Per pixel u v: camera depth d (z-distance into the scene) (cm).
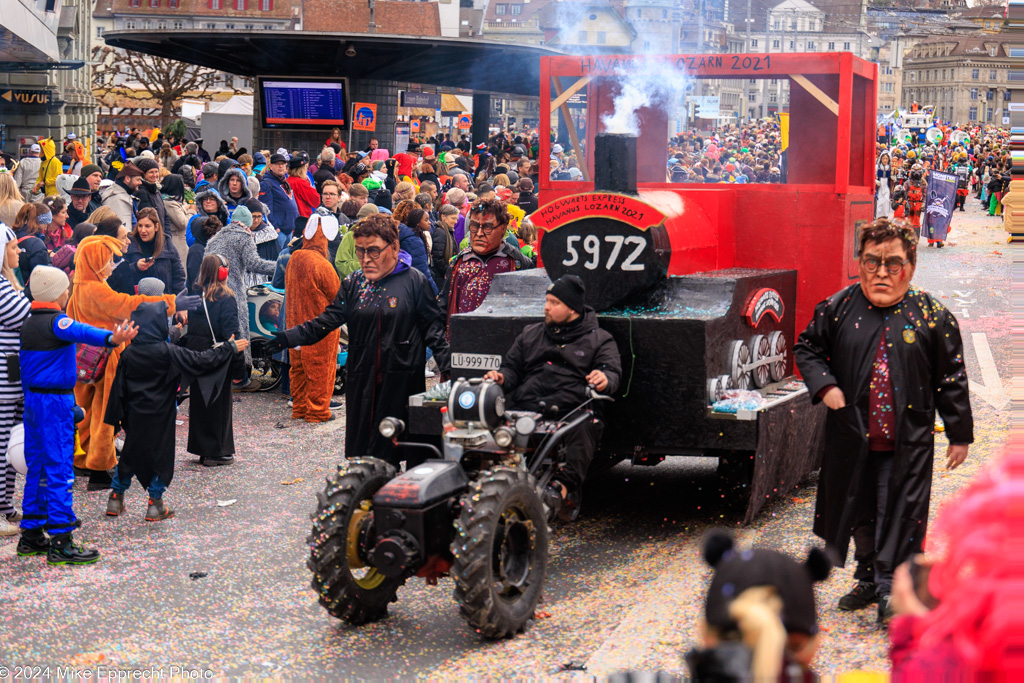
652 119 798
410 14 7700
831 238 676
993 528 187
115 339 582
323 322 658
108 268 714
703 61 715
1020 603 182
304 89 2514
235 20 10669
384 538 454
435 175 1872
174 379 659
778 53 691
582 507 667
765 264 692
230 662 451
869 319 471
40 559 591
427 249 1085
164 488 661
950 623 194
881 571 466
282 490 722
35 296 581
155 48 2416
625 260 583
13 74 3103
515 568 482
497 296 645
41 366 577
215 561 583
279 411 976
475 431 494
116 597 530
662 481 727
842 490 477
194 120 5003
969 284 1606
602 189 595
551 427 529
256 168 1852
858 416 470
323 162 1686
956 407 467
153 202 1163
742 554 196
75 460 759
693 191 681
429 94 3344
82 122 3797
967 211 3350
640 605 505
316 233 918
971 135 5778
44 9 2500
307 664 447
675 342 569
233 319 771
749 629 185
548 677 429
